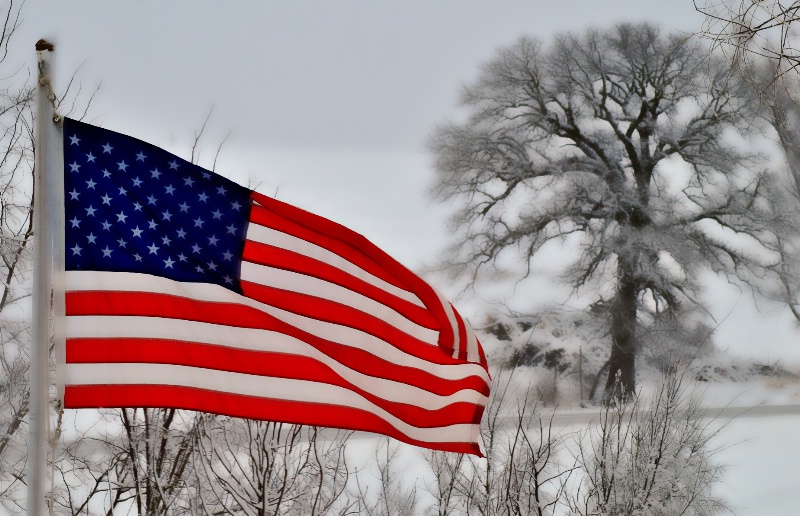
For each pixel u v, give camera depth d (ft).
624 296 330.13
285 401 57.41
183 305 56.70
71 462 86.22
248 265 58.95
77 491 92.17
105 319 55.11
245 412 56.65
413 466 119.03
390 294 62.85
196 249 57.82
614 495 95.76
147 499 75.66
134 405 54.54
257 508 73.67
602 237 338.13
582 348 337.11
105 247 55.93
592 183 343.46
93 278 55.47
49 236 53.47
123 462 81.76
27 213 99.96
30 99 103.45
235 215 59.06
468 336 65.26
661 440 98.84
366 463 106.52
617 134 354.74
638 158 352.90
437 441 63.31
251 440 73.51
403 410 62.34
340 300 61.16
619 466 99.40
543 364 332.19
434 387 63.67
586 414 249.34
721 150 335.26
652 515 99.40
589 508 98.02
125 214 56.65
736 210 338.95
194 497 80.07
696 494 104.32
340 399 58.65
